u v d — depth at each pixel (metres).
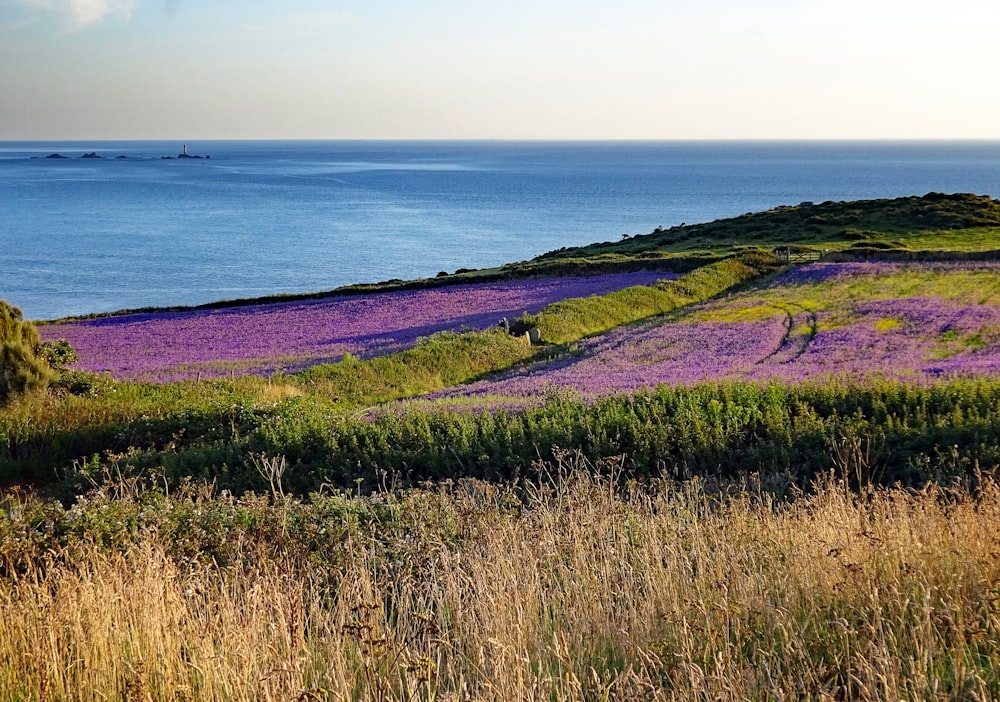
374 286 63.25
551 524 8.13
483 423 15.23
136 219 185.62
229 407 18.17
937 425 13.47
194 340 44.06
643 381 23.56
